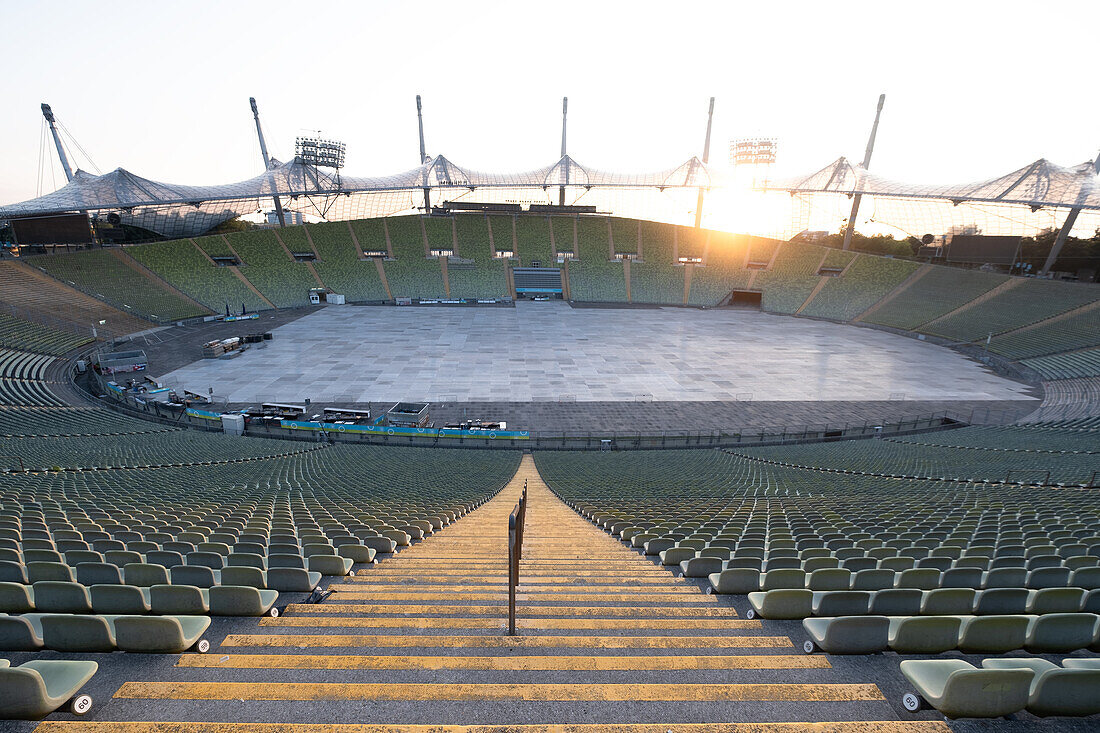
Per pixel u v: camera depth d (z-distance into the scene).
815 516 12.66
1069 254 63.19
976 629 4.73
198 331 56.66
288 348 49.97
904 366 47.53
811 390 40.31
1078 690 3.69
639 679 4.53
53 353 43.00
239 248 74.50
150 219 75.00
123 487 16.14
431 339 54.53
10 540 8.05
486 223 89.69
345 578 8.08
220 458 23.25
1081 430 28.25
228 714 3.88
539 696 4.09
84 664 3.98
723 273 83.00
